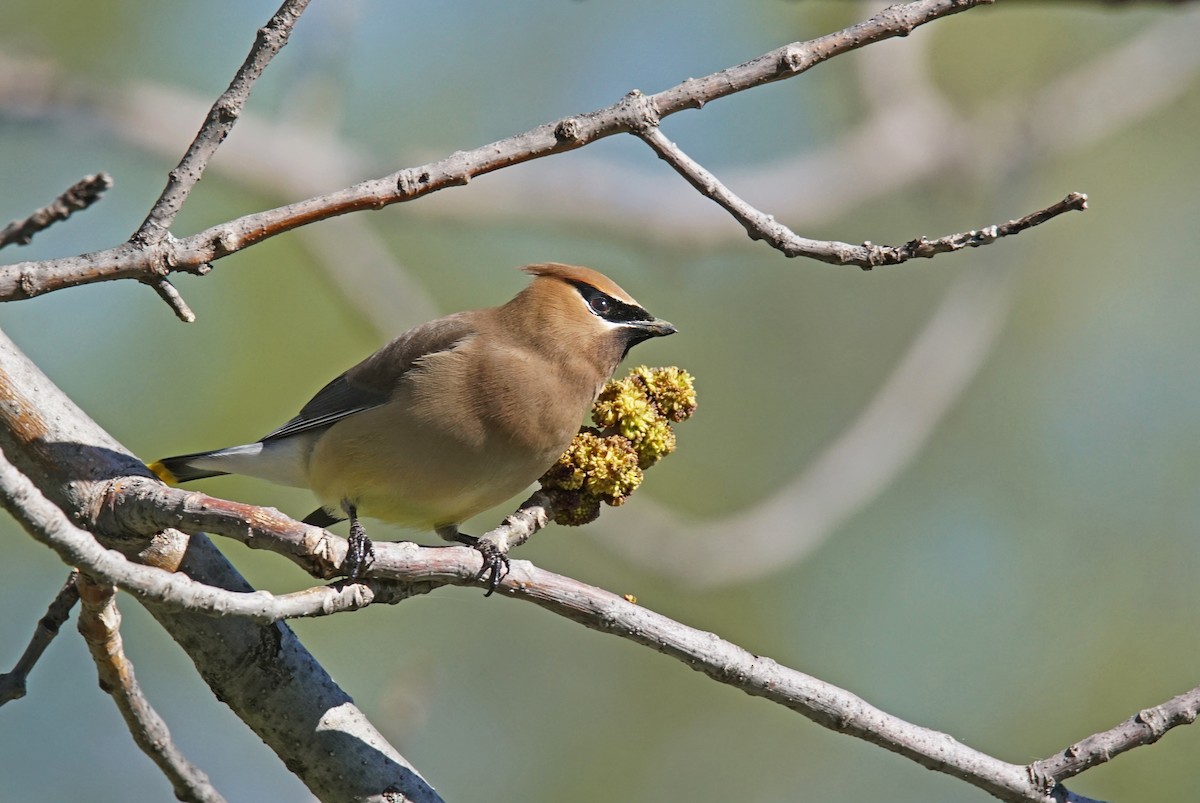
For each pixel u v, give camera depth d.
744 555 13.76
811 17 17.30
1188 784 12.27
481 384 8.82
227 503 6.58
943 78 18.55
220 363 13.32
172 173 6.50
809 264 16.50
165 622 6.98
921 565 14.66
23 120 15.55
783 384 15.96
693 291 16.64
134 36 15.99
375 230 16.12
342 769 7.07
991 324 15.19
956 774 7.18
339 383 9.32
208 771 12.99
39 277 6.39
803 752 13.79
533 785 13.45
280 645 7.09
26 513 5.34
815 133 18.44
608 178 16.98
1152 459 15.12
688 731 13.83
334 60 15.91
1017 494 15.06
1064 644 14.03
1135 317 16.12
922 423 14.55
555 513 8.30
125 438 12.78
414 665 11.66
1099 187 17.39
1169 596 14.21
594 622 7.04
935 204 18.22
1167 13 18.05
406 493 9.13
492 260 16.67
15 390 7.00
